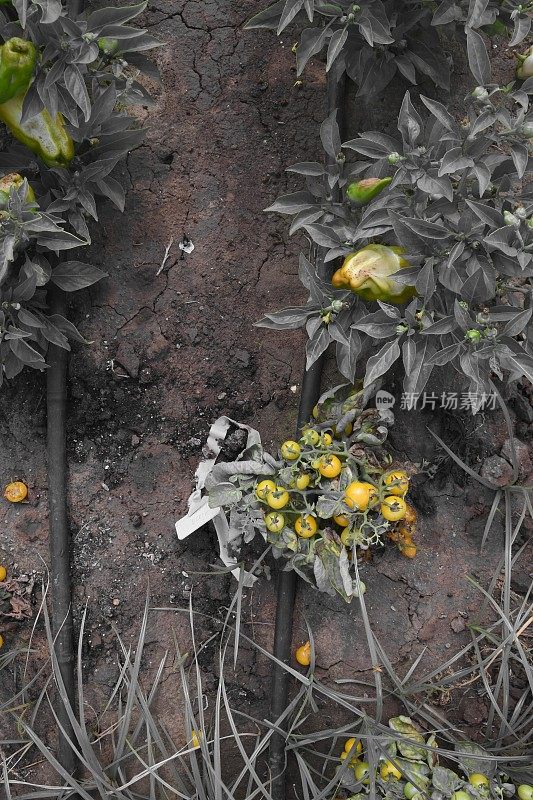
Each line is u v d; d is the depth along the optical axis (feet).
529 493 4.77
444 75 4.70
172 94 4.89
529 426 4.82
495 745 4.67
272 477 4.61
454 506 4.81
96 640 4.79
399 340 4.49
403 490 4.56
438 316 4.50
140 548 4.83
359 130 4.88
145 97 4.61
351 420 4.62
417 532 4.80
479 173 4.25
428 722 4.71
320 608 4.80
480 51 4.26
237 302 4.89
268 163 4.91
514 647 4.72
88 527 4.83
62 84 4.42
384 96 4.89
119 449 4.86
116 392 4.86
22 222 4.35
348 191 4.51
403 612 4.78
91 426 4.86
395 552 4.80
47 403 4.80
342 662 4.76
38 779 4.72
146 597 4.73
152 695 4.63
